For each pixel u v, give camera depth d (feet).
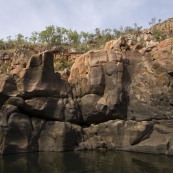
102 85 71.36
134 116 67.72
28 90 65.46
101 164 48.47
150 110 65.41
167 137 59.98
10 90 65.31
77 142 66.80
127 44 82.94
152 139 61.77
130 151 62.95
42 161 50.88
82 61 77.15
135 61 73.15
